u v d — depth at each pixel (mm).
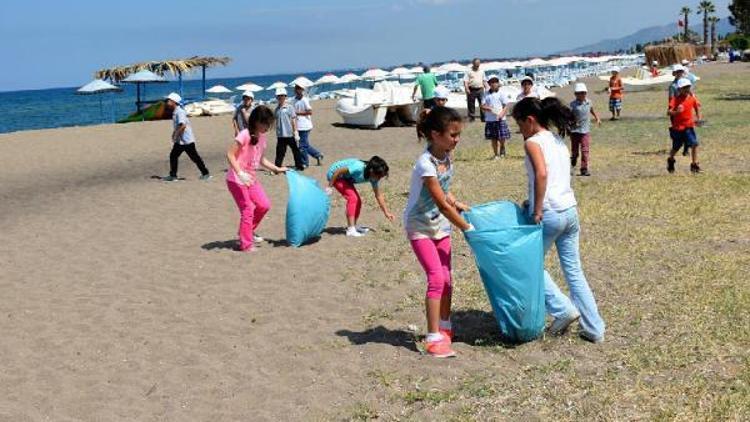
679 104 13875
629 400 5094
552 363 5828
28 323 7637
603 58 78438
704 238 9398
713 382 5266
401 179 15359
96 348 6809
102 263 10000
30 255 10719
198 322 7379
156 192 15648
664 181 13328
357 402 5391
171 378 6047
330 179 10578
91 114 66812
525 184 13805
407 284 8289
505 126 17438
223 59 51562
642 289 7547
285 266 9297
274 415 5270
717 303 6891
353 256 9586
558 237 6234
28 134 29797
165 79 46438
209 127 31125
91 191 16297
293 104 18031
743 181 12812
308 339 6742
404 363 6047
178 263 9742
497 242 6027
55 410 5551
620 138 20641
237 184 9945
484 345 6309
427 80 24016
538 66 63906
